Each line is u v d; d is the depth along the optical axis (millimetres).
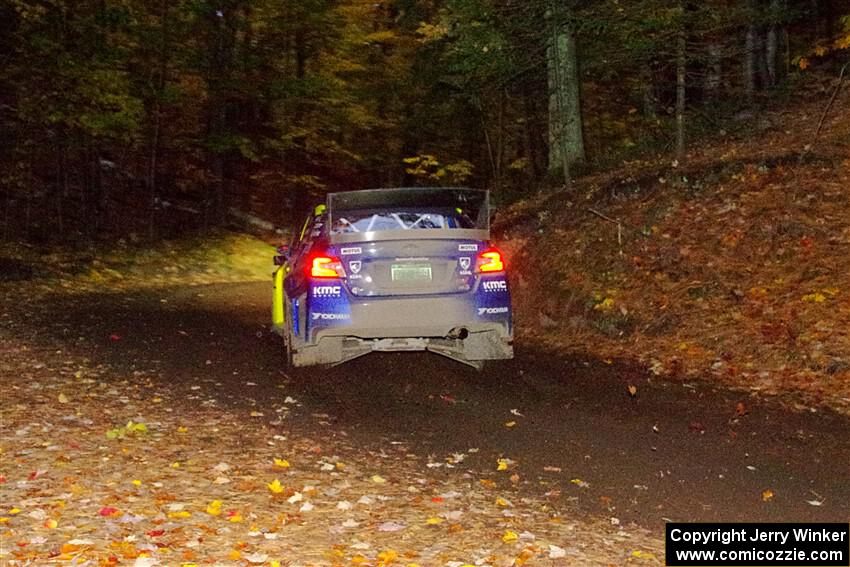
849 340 8633
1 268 17594
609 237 12781
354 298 8062
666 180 13867
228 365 9430
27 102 22578
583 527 4852
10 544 4277
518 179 30094
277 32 26984
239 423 7012
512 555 4309
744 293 10305
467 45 17906
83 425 6777
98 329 11680
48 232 22719
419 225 8750
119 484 5309
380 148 32312
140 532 4500
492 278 8289
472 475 5840
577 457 6234
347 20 27453
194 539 4406
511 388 8375
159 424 6898
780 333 9164
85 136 24531
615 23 16094
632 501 5332
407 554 4293
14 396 7613
